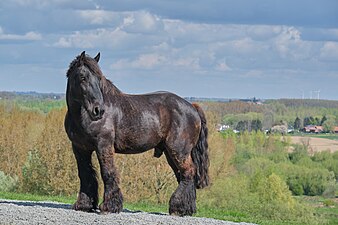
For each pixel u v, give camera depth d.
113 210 12.84
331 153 91.69
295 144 96.88
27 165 35.25
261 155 81.69
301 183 72.50
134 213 13.41
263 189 42.56
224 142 40.78
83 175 13.23
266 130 116.75
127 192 32.94
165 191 33.28
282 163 75.44
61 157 33.59
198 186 13.97
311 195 72.81
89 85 12.18
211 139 37.44
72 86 12.38
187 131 13.60
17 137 40.03
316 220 40.41
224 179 38.31
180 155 13.55
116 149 13.17
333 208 58.38
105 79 12.89
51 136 34.25
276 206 38.44
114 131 12.90
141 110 13.24
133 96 13.49
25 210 12.77
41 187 34.28
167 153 13.91
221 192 37.31
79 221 11.81
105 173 12.83
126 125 13.03
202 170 14.00
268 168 59.88
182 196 13.50
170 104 13.61
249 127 110.06
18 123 43.28
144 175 33.00
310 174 72.56
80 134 12.73
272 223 17.77
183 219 12.84
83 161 13.23
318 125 135.50
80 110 12.53
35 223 11.46
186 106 13.76
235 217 18.30
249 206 37.62
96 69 12.32
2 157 39.62
